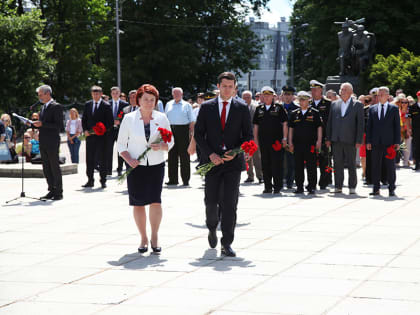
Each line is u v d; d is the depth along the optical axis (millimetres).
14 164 16391
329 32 41188
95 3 53031
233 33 52094
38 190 12836
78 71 51594
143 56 47688
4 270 6172
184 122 13023
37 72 42719
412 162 17859
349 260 6383
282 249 6957
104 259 6598
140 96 6840
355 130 11375
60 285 5582
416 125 15719
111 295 5234
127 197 11477
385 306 4828
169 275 5879
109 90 49281
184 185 13156
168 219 9039
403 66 30266
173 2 49125
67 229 8391
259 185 13125
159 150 6766
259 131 11711
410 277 5691
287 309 4777
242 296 5145
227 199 6688
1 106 41031
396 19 38625
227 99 6754
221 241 6750
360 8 38469
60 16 51344
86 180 14414
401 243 7191
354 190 11562
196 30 49875
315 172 11602
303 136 11523
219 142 6707
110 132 13414
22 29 41656
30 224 8820
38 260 6598
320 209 9828
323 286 5422
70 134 17297
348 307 4812
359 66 24078
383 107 11203
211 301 5016
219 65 51375
